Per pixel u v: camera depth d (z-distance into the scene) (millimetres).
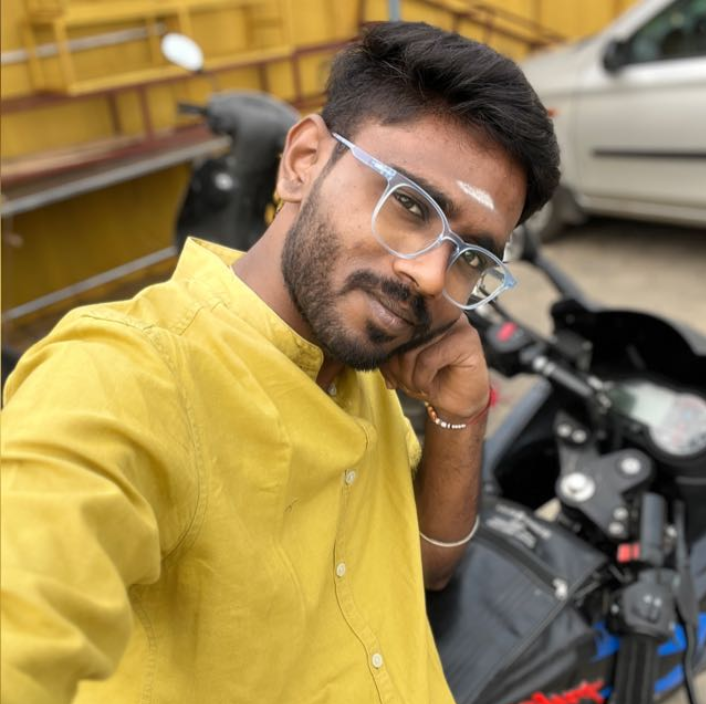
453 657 1354
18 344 4320
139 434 706
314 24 5637
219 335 850
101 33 4469
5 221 4285
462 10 6836
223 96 2807
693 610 1501
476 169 868
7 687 539
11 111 4133
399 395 2438
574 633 1414
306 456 887
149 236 5008
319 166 912
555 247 5285
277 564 863
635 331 1907
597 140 4734
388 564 1104
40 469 636
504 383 3592
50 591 583
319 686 968
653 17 4438
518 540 1544
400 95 868
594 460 1724
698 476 1772
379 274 862
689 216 4543
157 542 708
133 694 863
